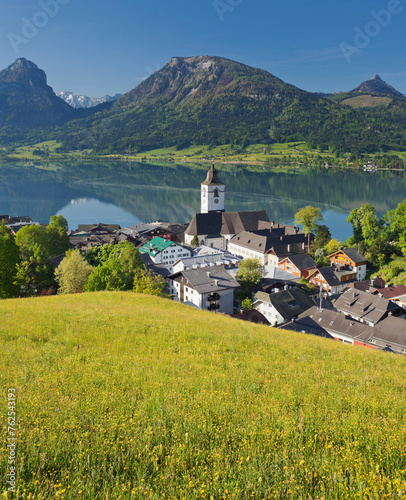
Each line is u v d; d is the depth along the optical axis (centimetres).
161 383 1459
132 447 910
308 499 739
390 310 6247
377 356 2494
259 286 7669
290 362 2073
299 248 10456
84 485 774
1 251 6350
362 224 10562
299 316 6250
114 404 1212
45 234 9619
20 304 3638
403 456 904
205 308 6844
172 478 799
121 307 3631
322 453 915
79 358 1884
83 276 6644
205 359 2023
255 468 840
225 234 12412
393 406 1298
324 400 1341
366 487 755
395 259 9488
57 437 944
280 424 1084
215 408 1205
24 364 1736
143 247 11512
